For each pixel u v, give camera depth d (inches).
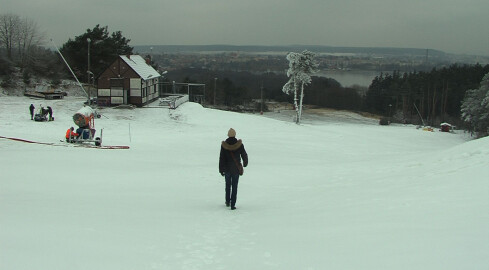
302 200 466.6
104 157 809.5
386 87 5334.6
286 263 232.1
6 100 2092.8
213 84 4453.7
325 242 268.4
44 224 296.0
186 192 534.6
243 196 525.7
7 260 209.5
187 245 277.1
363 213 346.0
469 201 323.6
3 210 335.6
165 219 359.3
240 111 3873.0
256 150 1186.0
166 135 1473.9
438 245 224.1
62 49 3021.7
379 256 222.4
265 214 394.9
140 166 744.3
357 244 252.5
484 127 2780.5
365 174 658.8
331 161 991.6
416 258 209.0
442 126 3154.5
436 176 496.7
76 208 374.9
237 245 279.0
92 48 2888.8
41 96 2279.8
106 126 1640.0
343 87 5723.4
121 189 524.4
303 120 3412.9
